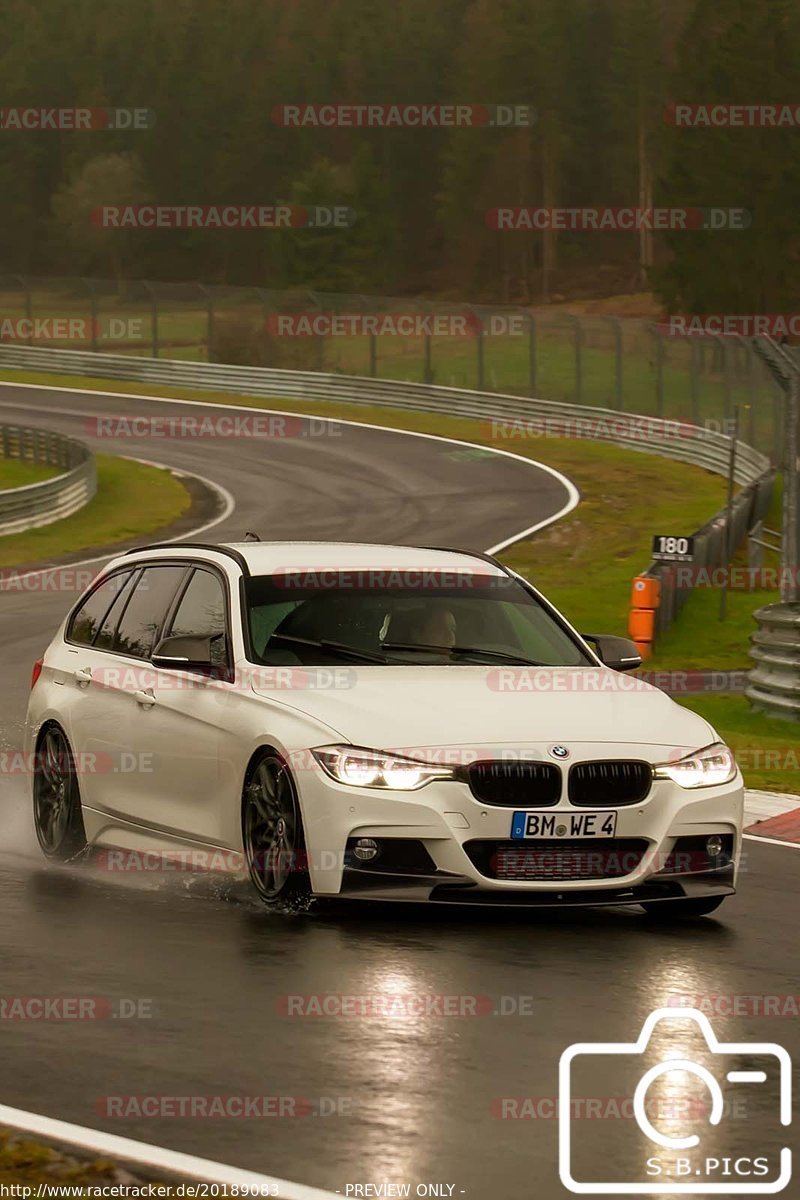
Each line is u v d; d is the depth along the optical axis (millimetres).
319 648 32438
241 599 33125
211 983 25500
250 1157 18391
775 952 28484
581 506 159250
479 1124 19578
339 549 35719
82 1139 18859
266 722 30484
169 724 32875
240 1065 21578
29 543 140375
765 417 184250
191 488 178000
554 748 29172
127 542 142000
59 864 35562
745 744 57125
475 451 197875
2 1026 23188
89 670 35781
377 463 191000
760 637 69062
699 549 108625
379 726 29500
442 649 32938
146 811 33500
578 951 28094
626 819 29297
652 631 91562
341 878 29000
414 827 28688
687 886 30047
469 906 31453
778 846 39094
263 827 30547
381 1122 19562
